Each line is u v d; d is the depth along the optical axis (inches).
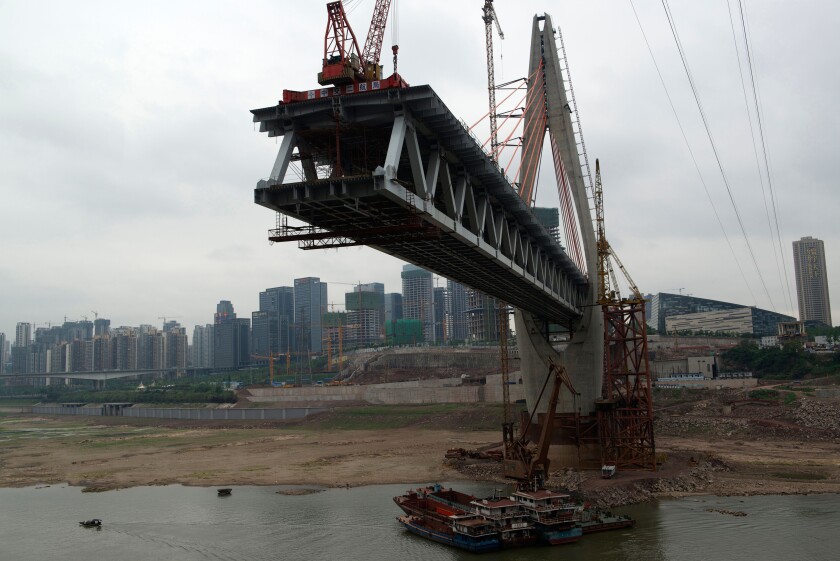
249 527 3075.8
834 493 3415.4
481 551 2564.0
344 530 2965.1
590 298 4542.3
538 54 4808.1
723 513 3029.0
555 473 3885.3
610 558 2434.8
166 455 5703.7
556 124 4719.5
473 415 6993.1
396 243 2290.8
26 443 6948.8
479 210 2532.0
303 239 2149.4
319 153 2101.4
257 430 7721.5
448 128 2030.0
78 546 2849.4
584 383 4495.6
